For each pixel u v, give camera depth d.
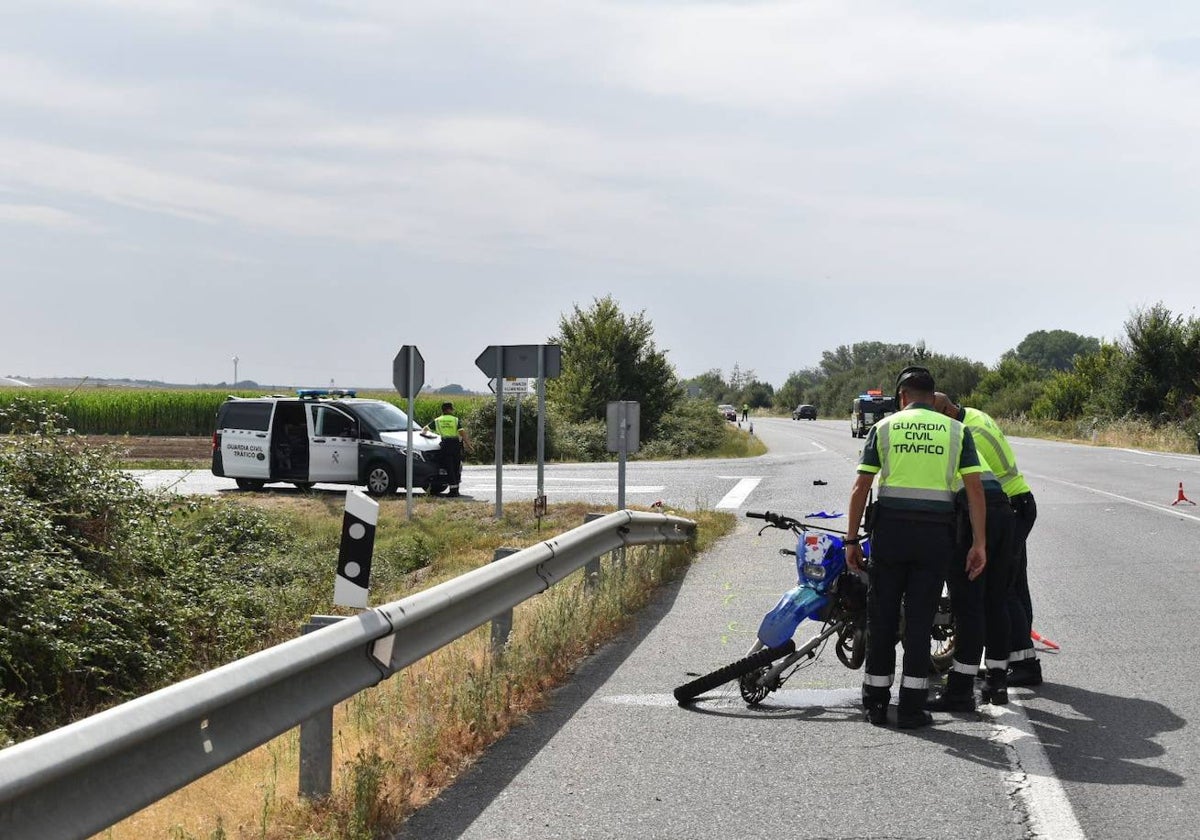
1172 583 11.59
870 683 6.61
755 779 5.54
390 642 5.51
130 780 3.65
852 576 7.01
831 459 36.31
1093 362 62.22
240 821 4.77
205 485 25.80
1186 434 44.25
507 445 40.75
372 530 5.64
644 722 6.60
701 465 33.50
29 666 8.16
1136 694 7.17
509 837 4.79
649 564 11.61
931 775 5.58
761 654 6.82
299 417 23.25
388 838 4.76
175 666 9.79
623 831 4.85
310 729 5.03
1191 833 4.77
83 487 11.41
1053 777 5.52
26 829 3.21
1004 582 6.95
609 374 50.66
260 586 13.27
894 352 161.12
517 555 7.74
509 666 7.13
